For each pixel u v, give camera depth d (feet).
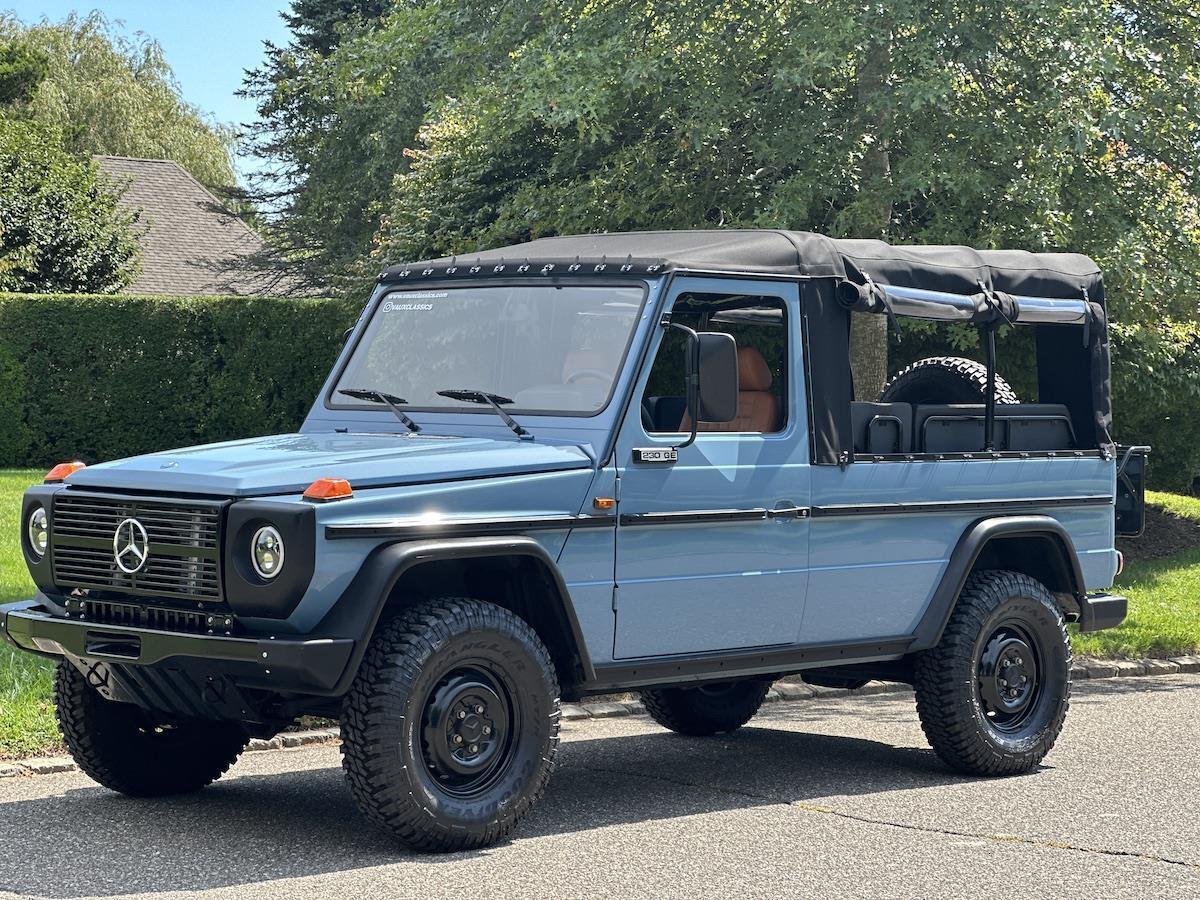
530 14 51.01
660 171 51.88
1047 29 46.16
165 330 78.13
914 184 45.88
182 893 18.58
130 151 172.24
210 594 19.70
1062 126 45.85
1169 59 48.42
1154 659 39.93
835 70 48.29
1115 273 47.65
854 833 22.29
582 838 21.72
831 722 31.86
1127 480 30.25
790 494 23.90
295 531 19.12
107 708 22.99
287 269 135.74
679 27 48.60
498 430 22.79
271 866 19.86
